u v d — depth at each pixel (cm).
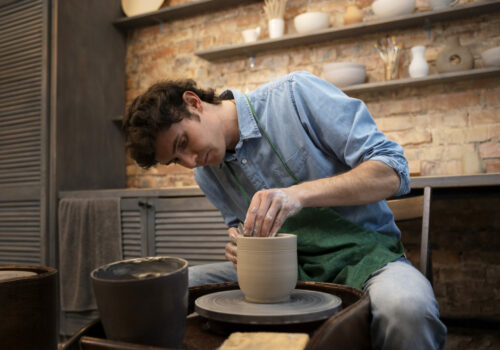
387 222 110
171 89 101
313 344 45
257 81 286
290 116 109
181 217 228
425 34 244
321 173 109
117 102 316
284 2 268
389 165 93
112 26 316
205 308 66
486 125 230
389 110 252
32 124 273
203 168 130
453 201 236
